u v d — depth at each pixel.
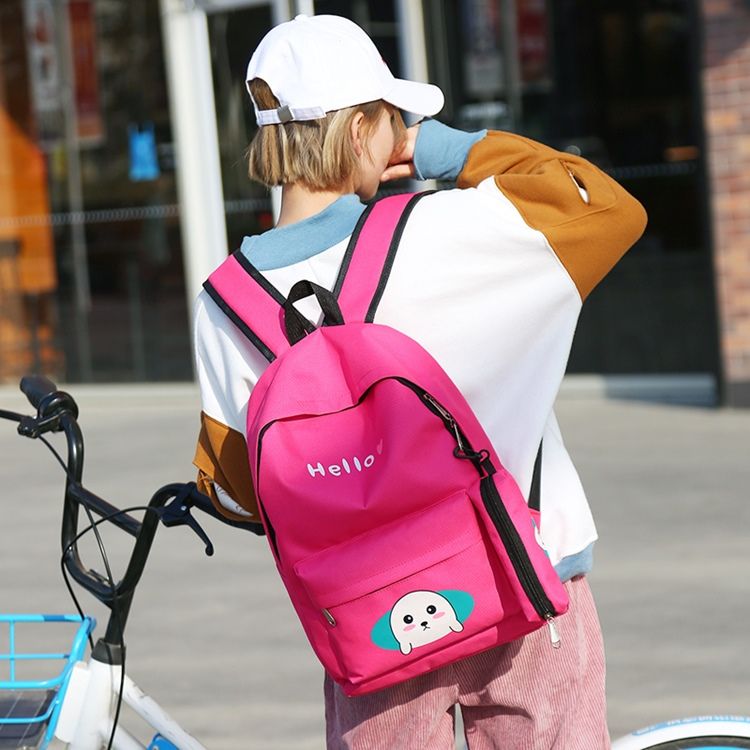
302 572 3.19
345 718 3.61
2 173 17.80
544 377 3.47
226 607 8.77
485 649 3.30
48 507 11.55
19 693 3.77
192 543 10.26
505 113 15.52
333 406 3.26
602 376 15.59
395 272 3.40
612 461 12.14
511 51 15.42
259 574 9.44
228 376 3.53
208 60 15.70
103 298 17.55
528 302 3.43
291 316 3.40
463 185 3.61
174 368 17.33
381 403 3.21
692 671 7.41
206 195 16.02
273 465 3.20
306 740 6.76
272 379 3.32
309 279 3.48
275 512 3.20
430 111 3.59
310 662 7.80
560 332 3.47
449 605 3.19
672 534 9.84
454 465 3.19
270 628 8.37
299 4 11.44
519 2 15.34
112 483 12.27
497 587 3.21
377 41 15.34
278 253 3.50
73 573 3.85
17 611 8.80
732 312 13.77
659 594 8.61
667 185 15.14
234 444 3.56
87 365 17.70
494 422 3.46
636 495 10.95
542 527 3.55
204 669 7.74
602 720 3.66
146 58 16.94
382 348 3.27
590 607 3.71
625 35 15.08
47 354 17.86
